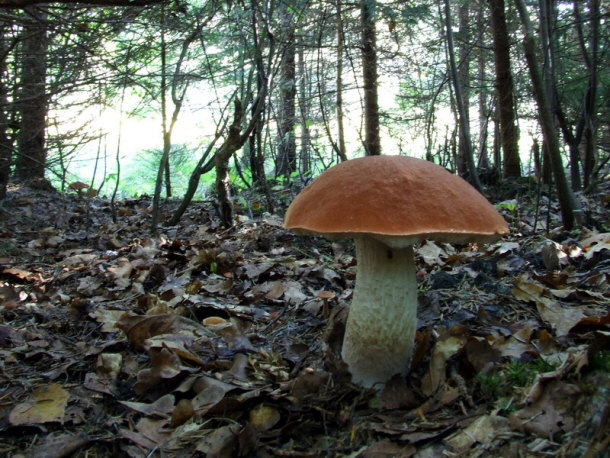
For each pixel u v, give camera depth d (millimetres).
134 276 740
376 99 1994
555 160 799
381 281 384
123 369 472
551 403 334
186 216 1296
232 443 363
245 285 681
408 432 349
